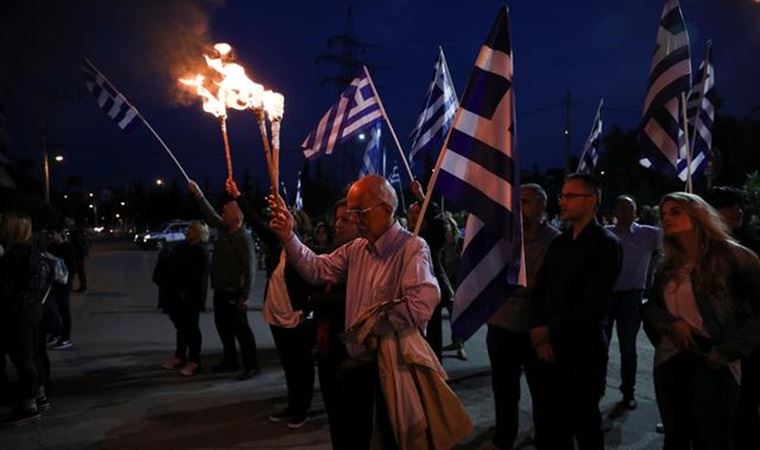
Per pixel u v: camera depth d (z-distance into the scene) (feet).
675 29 17.66
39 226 37.24
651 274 21.03
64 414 19.70
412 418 10.33
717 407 11.19
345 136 23.36
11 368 26.21
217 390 22.21
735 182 71.46
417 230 10.93
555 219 56.03
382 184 11.05
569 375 12.83
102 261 98.53
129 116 22.71
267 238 14.05
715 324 11.12
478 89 11.32
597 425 12.88
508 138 11.14
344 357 11.71
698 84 21.36
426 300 10.28
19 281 18.90
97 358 27.63
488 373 23.90
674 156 17.65
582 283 12.89
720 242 11.31
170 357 27.76
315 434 17.75
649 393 20.66
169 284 24.75
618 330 19.22
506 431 15.66
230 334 24.57
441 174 11.16
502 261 11.42
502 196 11.11
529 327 15.12
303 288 16.81
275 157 11.52
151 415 19.51
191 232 24.64
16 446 17.07
